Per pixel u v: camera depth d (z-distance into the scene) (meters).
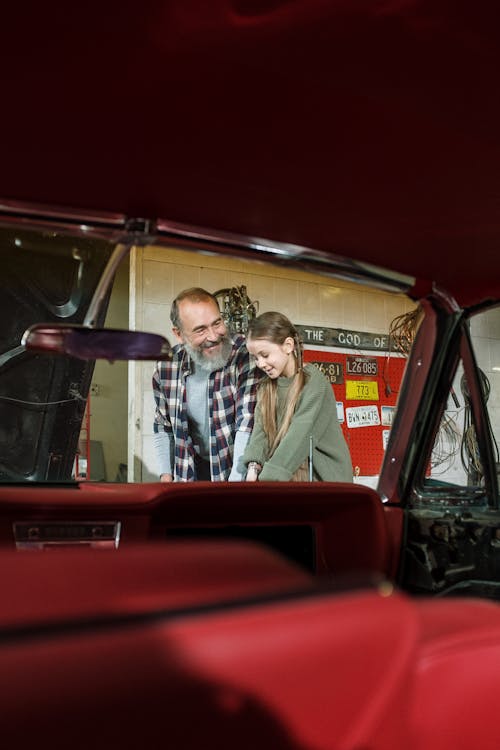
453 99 1.09
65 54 0.94
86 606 0.43
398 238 1.64
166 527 1.78
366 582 0.49
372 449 6.57
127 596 0.44
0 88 1.01
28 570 0.46
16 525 1.59
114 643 0.37
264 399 3.44
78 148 1.17
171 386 3.72
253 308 6.07
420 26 0.92
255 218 1.47
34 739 0.34
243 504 1.81
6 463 3.65
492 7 0.87
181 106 1.07
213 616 0.42
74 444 3.75
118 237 1.39
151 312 5.69
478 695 0.54
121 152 1.19
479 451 2.07
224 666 0.40
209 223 1.47
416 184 1.38
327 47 0.95
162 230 1.41
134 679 0.37
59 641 0.36
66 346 1.35
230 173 1.29
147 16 0.86
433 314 2.01
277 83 1.03
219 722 0.40
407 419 2.08
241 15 0.87
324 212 1.48
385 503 2.11
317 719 0.43
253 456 3.41
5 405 3.53
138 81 1.00
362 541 1.96
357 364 6.59
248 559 0.52
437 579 1.96
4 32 0.89
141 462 5.48
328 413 3.50
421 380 2.06
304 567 1.98
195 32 0.90
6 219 1.32
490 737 0.55
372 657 0.45
